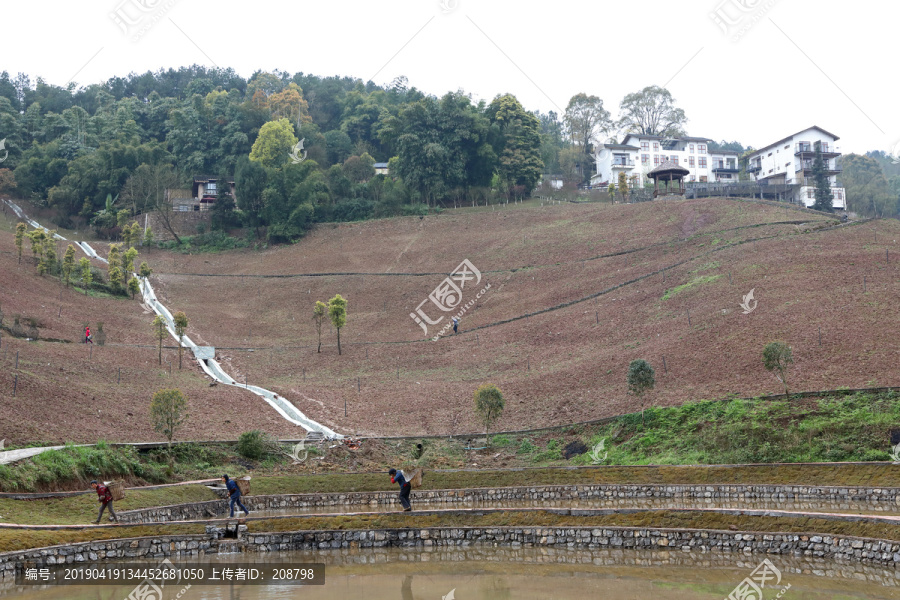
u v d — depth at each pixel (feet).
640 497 88.94
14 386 104.78
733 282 167.53
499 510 75.20
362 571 61.57
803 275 160.35
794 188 338.75
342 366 173.47
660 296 176.45
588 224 271.49
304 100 458.91
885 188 431.84
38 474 78.07
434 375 160.35
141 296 230.27
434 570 61.62
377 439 119.44
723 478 89.51
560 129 562.66
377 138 447.83
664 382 126.41
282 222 301.63
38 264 225.15
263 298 236.84
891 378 105.81
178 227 316.81
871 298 138.10
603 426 116.16
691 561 63.62
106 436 99.50
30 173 365.81
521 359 161.48
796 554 63.87
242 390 148.15
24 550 59.72
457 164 341.41
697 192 332.39
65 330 171.83
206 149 398.83
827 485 83.30
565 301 195.93
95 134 418.51
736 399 111.04
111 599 52.39
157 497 83.97
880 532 61.57
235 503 76.18
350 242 291.79
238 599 52.29
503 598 52.21
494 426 125.29
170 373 154.71
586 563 63.62
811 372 114.42
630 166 402.11
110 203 330.75
